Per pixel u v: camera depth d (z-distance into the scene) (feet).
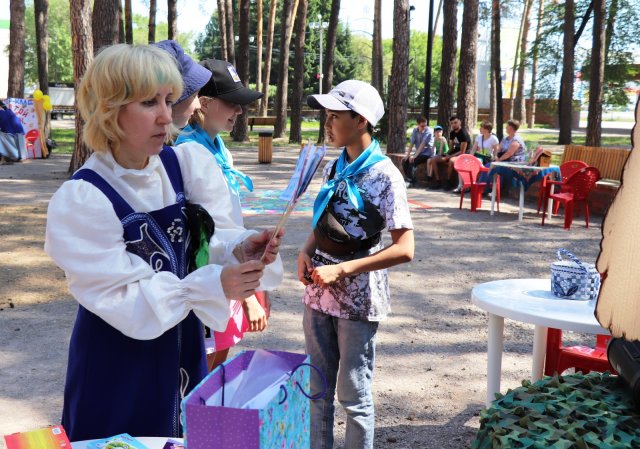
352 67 252.83
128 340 6.09
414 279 24.98
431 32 81.82
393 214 9.35
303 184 5.95
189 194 6.70
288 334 18.48
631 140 4.25
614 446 5.48
